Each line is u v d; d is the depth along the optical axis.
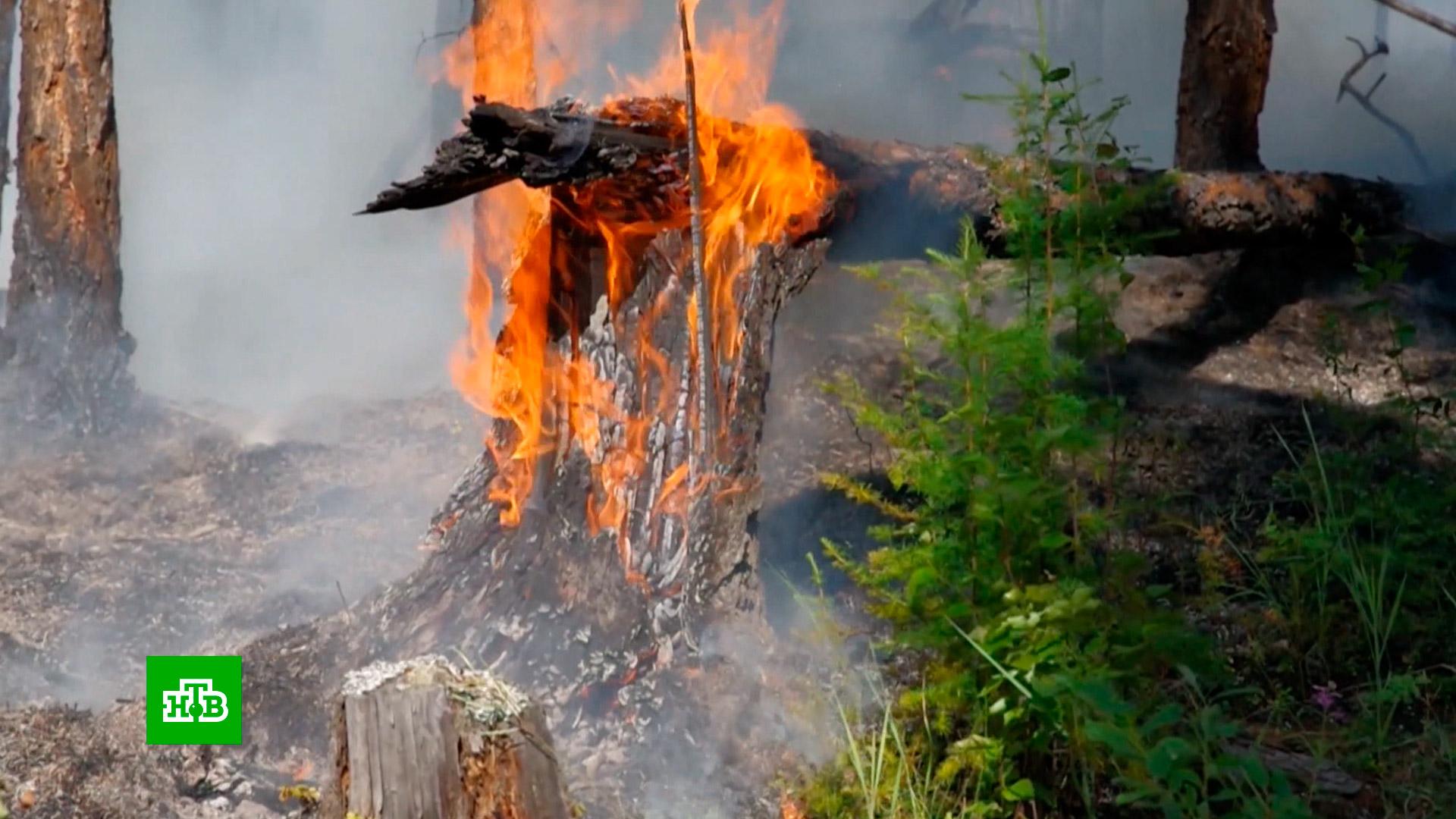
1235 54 13.22
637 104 7.32
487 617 6.91
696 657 6.77
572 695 6.64
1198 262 13.48
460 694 4.73
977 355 6.13
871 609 6.21
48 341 12.91
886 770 5.96
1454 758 6.17
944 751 6.09
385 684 4.73
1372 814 5.93
